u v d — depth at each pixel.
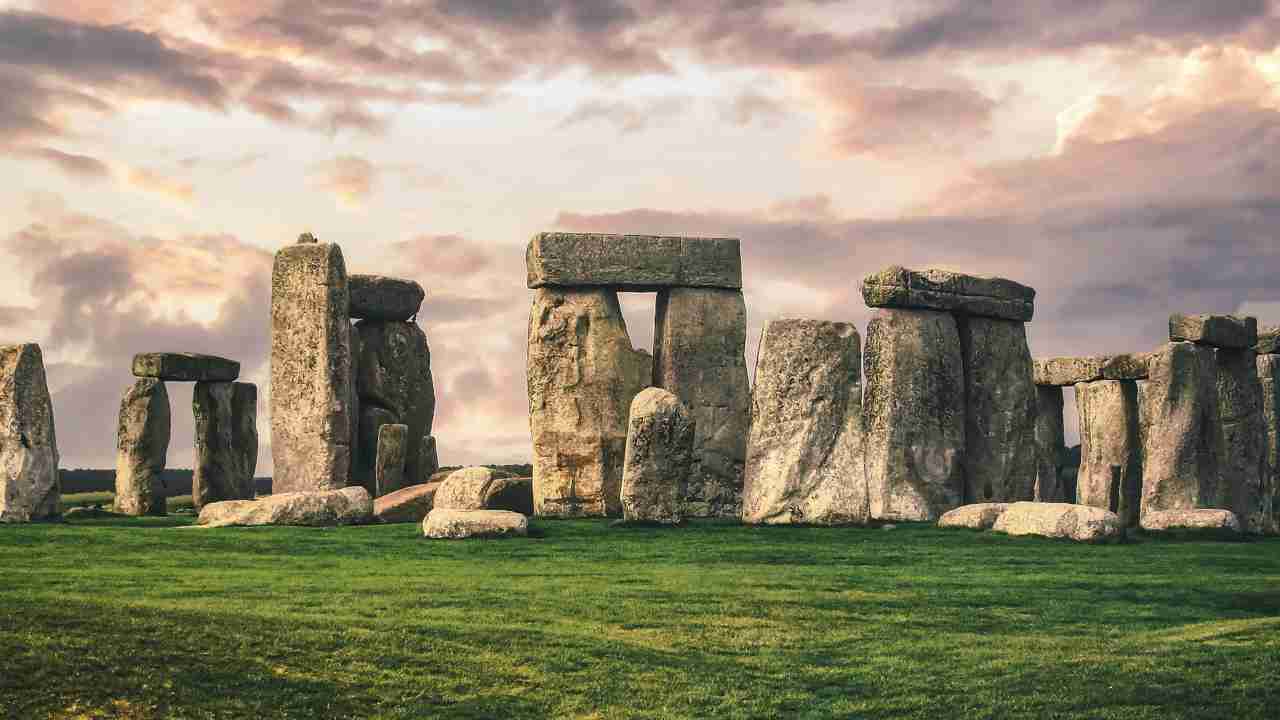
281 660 17.66
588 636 19.45
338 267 34.69
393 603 20.70
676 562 24.92
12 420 29.69
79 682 16.27
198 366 38.59
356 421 38.91
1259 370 37.66
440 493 30.22
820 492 29.88
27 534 26.42
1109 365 39.06
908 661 18.78
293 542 26.08
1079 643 19.56
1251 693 17.22
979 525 29.38
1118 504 38.31
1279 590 23.02
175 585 21.61
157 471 37.28
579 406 34.00
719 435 35.19
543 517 33.28
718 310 35.53
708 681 17.97
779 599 21.78
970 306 34.62
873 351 33.53
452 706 16.86
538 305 34.50
